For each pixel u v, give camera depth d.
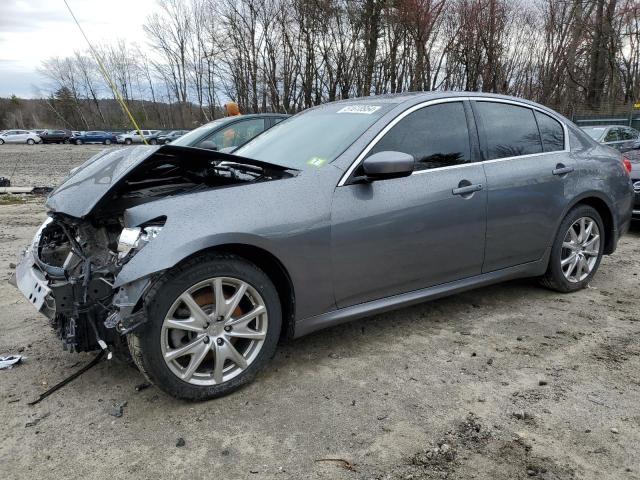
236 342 2.92
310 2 17.27
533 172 3.98
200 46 32.38
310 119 3.95
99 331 2.63
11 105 72.50
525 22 22.77
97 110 51.88
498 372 3.12
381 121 3.36
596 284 4.81
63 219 3.14
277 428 2.55
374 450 2.39
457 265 3.64
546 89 23.08
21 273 3.19
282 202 2.88
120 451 2.39
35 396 2.85
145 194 3.16
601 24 27.69
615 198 4.59
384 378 3.04
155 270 2.45
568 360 3.27
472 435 2.50
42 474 2.24
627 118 24.95
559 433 2.52
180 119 51.91
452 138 3.64
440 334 3.66
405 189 3.31
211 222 2.64
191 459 2.33
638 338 3.60
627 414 2.67
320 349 3.42
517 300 4.35
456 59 17.62
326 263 3.02
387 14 15.91
